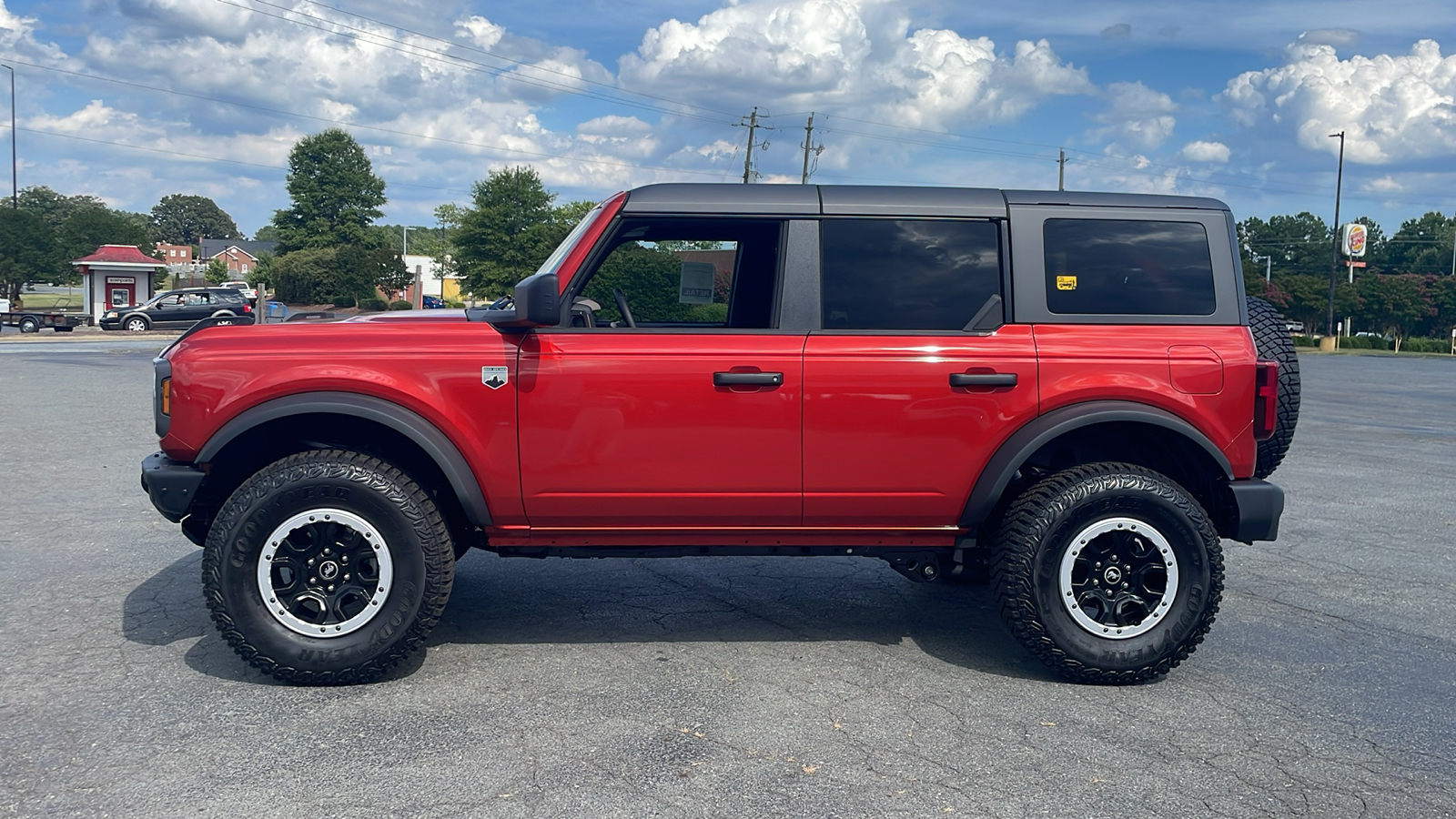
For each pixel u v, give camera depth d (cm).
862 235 426
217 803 307
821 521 425
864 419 414
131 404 1370
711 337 414
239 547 391
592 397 408
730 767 336
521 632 480
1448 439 1269
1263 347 473
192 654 438
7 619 483
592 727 367
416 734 359
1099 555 414
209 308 4019
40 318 3856
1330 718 385
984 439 416
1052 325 423
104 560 591
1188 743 361
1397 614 523
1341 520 764
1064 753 351
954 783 327
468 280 7056
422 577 401
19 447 1004
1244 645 473
